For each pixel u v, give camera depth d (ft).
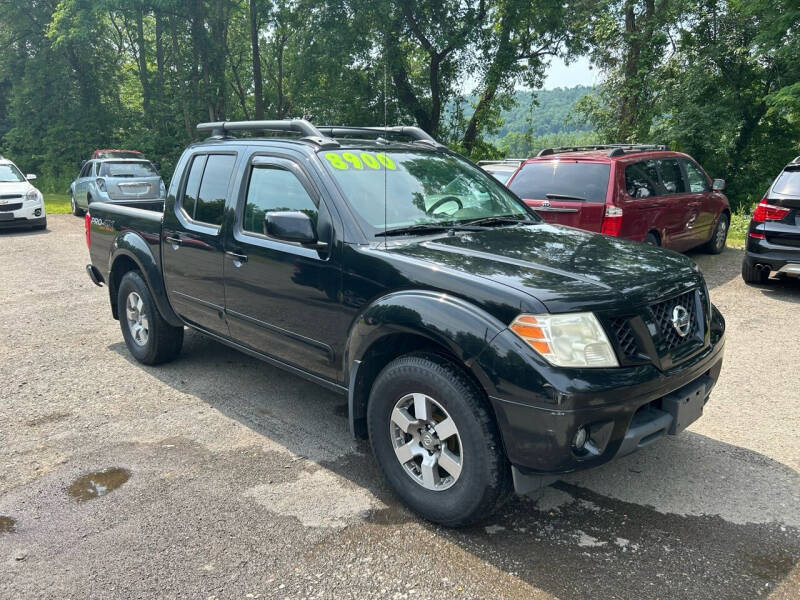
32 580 8.61
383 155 13.00
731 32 69.21
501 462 9.00
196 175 14.97
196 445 12.69
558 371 8.39
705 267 30.66
